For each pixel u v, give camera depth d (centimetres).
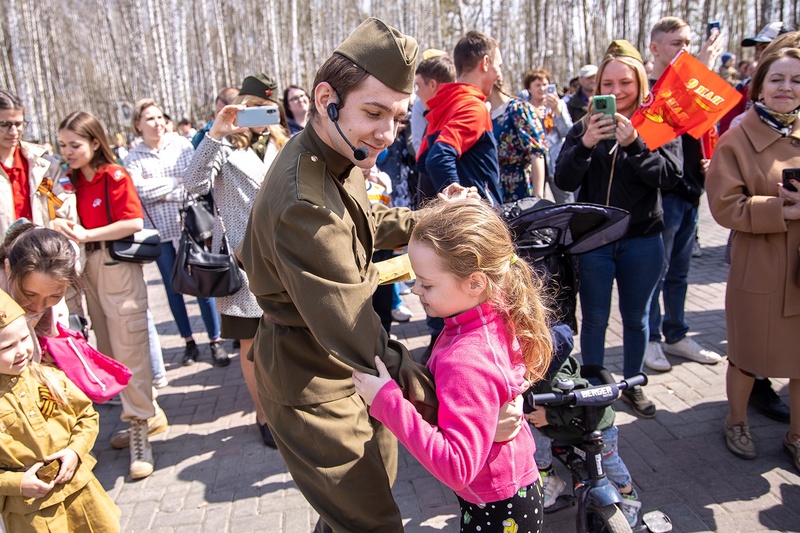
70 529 222
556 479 284
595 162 333
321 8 2770
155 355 456
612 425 258
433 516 292
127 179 344
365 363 158
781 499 284
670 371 412
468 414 150
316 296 155
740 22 2700
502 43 2702
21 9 2230
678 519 275
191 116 2467
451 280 163
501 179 426
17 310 200
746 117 296
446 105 348
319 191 165
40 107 2238
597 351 344
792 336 288
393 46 156
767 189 286
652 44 405
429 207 207
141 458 345
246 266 193
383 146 167
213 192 351
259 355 192
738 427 320
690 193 407
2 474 206
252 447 367
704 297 549
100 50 3064
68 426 221
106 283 337
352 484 180
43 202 354
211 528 296
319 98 165
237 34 2761
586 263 333
